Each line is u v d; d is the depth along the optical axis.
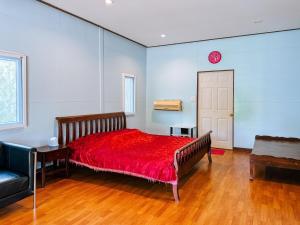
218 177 3.73
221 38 5.69
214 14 4.10
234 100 5.64
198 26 4.78
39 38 3.62
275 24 4.64
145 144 3.96
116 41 5.39
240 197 2.98
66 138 4.06
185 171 3.23
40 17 3.62
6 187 2.37
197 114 6.12
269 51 5.23
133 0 3.54
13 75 3.34
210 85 5.93
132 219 2.42
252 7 3.78
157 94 6.64
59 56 3.97
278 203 2.81
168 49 6.41
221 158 4.92
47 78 3.78
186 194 3.07
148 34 5.37
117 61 5.45
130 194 3.06
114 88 5.36
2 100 3.22
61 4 3.71
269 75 5.26
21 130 3.41
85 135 4.30
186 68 6.20
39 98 3.66
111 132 4.62
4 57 3.17
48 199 2.89
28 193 2.59
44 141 3.76
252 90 5.45
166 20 4.41
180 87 6.30
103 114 4.91
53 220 2.38
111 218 2.44
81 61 4.43
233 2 3.59
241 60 5.52
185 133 6.13
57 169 3.69
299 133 5.05
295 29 4.95
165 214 2.53
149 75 6.73
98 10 3.95
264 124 5.37
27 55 3.46
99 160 3.38
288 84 5.09
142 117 6.62
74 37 4.25
